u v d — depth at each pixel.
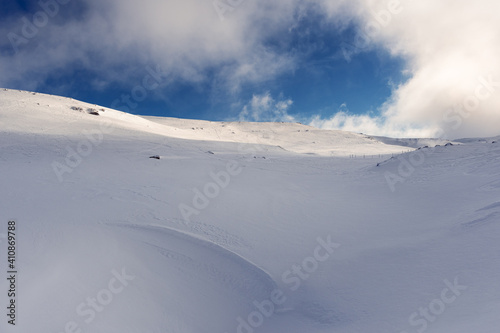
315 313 8.09
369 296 8.02
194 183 19.72
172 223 13.04
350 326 7.04
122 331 6.92
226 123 106.12
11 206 12.37
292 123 118.38
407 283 7.98
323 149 72.56
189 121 100.81
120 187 17.11
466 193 14.37
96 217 12.34
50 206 12.87
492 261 7.55
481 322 5.00
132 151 28.08
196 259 10.61
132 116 56.78
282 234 13.00
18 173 17.66
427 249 9.51
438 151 23.39
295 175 25.38
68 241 9.72
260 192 19.09
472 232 9.64
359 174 24.14
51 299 7.01
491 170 16.72
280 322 8.09
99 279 8.36
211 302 8.88
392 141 118.81
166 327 7.61
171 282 9.27
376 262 9.65
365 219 14.02
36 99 45.16
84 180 17.77
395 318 6.64
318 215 15.12
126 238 10.91
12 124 32.16
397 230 12.08
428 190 16.36
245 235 12.78
